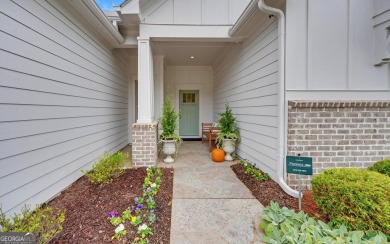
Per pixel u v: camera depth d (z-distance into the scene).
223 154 4.94
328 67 3.10
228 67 6.14
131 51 6.41
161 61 6.70
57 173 2.87
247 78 4.58
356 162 3.07
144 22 4.46
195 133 8.82
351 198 1.85
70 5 3.11
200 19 4.57
